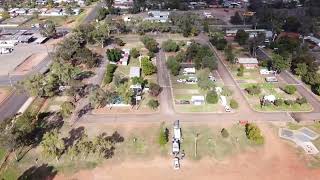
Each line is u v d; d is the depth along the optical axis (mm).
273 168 97812
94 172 95438
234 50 194500
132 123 118562
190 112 125562
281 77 157000
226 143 108188
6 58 181750
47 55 186250
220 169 97312
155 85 137750
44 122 118938
